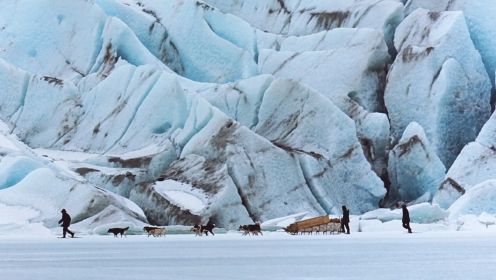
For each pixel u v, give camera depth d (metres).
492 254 89.44
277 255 94.25
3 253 108.19
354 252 98.19
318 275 63.16
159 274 66.00
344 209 185.38
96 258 93.06
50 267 77.12
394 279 58.34
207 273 66.50
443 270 66.31
